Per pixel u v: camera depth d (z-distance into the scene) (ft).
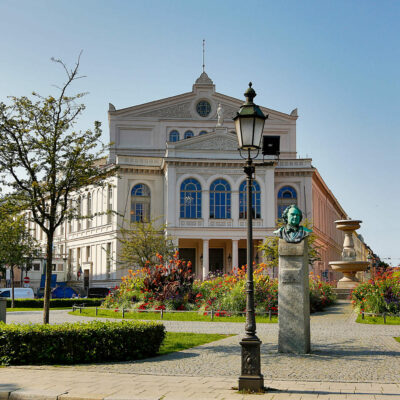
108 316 92.48
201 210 180.14
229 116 216.54
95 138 61.87
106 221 195.52
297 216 48.14
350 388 31.86
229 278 96.94
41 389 31.78
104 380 34.83
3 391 31.30
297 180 199.72
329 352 47.29
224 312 85.66
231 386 32.78
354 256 127.34
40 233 248.93
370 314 80.43
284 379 35.04
